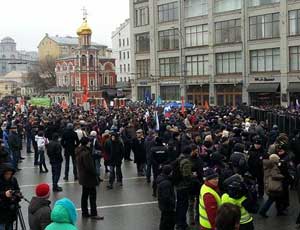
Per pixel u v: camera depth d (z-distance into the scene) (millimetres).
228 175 12148
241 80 63750
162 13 74875
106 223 14344
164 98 75312
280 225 13852
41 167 23766
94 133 21391
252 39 62375
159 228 12852
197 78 69812
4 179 10891
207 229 10062
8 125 25625
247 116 34844
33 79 136250
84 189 14883
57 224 7336
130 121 28703
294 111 34031
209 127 24719
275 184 14406
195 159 14055
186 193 13227
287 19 58375
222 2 66000
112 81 115812
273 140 20766
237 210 6523
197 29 69812
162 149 17703
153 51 76312
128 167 24906
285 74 58812
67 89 110938
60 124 28703
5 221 10695
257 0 61625
